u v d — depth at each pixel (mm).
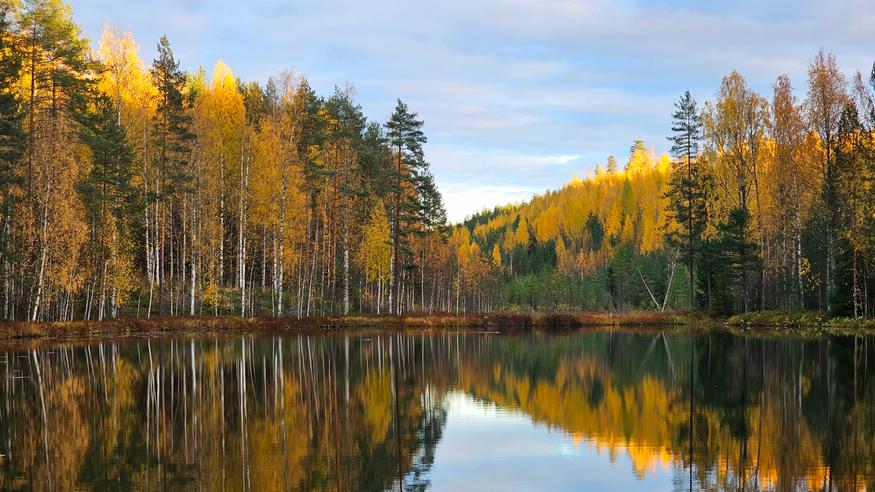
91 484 11875
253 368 27500
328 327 50812
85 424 16906
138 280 53250
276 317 48781
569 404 20094
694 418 17719
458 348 36594
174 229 54156
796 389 21703
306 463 13383
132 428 16484
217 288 52062
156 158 50094
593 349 35688
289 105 50188
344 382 24078
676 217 58875
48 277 41094
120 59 50969
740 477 12398
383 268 61156
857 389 21406
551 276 106125
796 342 36156
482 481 12352
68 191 40281
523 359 31328
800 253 49188
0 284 41750
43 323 39750
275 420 17531
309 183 53125
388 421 17594
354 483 12086
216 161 50688
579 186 197125
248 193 50000
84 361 29344
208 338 41156
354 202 62625
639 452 14375
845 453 13875
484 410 19156
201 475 12469
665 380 24406
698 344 36906
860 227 43938
